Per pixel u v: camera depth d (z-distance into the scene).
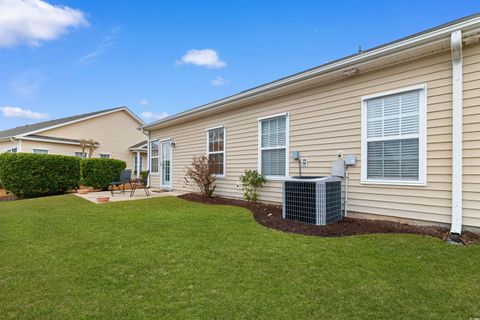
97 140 18.16
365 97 4.94
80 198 8.41
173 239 3.81
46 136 15.61
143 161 20.91
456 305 2.07
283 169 6.42
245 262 2.95
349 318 1.93
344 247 3.37
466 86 3.88
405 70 4.48
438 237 3.68
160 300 2.19
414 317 1.93
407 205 4.44
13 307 2.10
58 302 2.17
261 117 6.97
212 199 7.76
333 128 5.43
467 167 3.85
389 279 2.50
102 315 1.99
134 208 6.37
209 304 2.12
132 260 3.05
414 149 4.39
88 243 3.68
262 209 6.02
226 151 8.08
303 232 4.12
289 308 2.06
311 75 5.41
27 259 3.11
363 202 4.95
